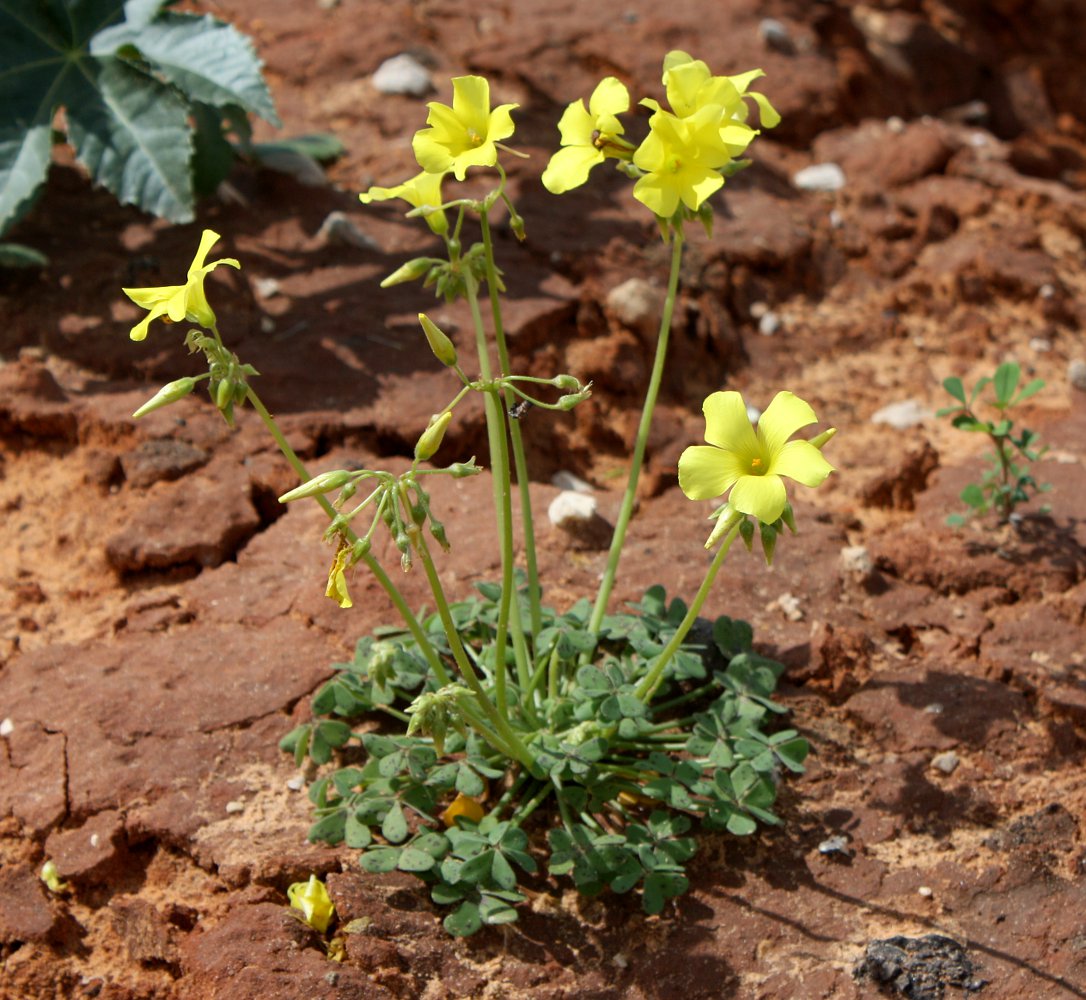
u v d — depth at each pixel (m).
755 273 1.01
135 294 0.67
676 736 0.75
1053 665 0.79
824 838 0.74
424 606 0.78
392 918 0.71
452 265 0.72
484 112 0.71
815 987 0.70
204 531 0.83
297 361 0.90
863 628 0.80
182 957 0.71
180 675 0.78
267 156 1.01
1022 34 1.44
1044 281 1.03
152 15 0.92
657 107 0.69
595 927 0.71
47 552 0.84
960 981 0.70
